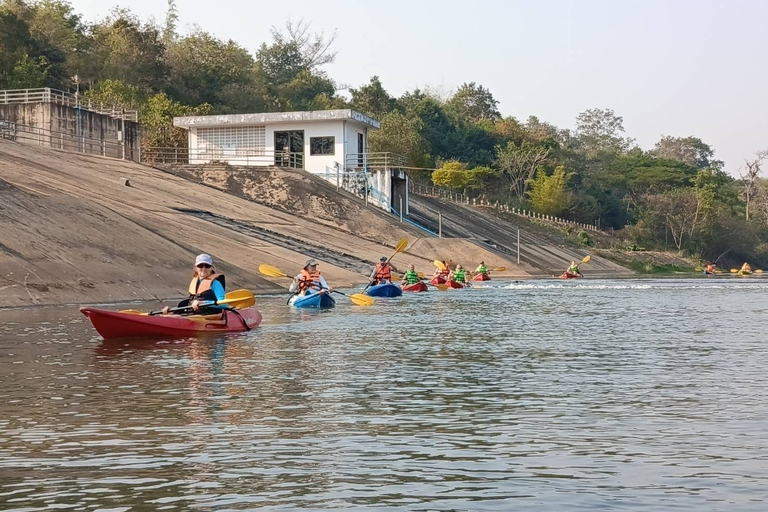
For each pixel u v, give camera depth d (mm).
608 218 134875
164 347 17078
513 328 21844
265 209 55531
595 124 197750
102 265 29375
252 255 39344
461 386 12562
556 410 10727
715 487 7312
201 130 66438
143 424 9812
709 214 124688
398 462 8141
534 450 8625
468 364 14922
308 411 10609
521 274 63594
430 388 12359
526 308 29547
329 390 12164
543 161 127375
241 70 113750
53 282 26734
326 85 133625
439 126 132625
